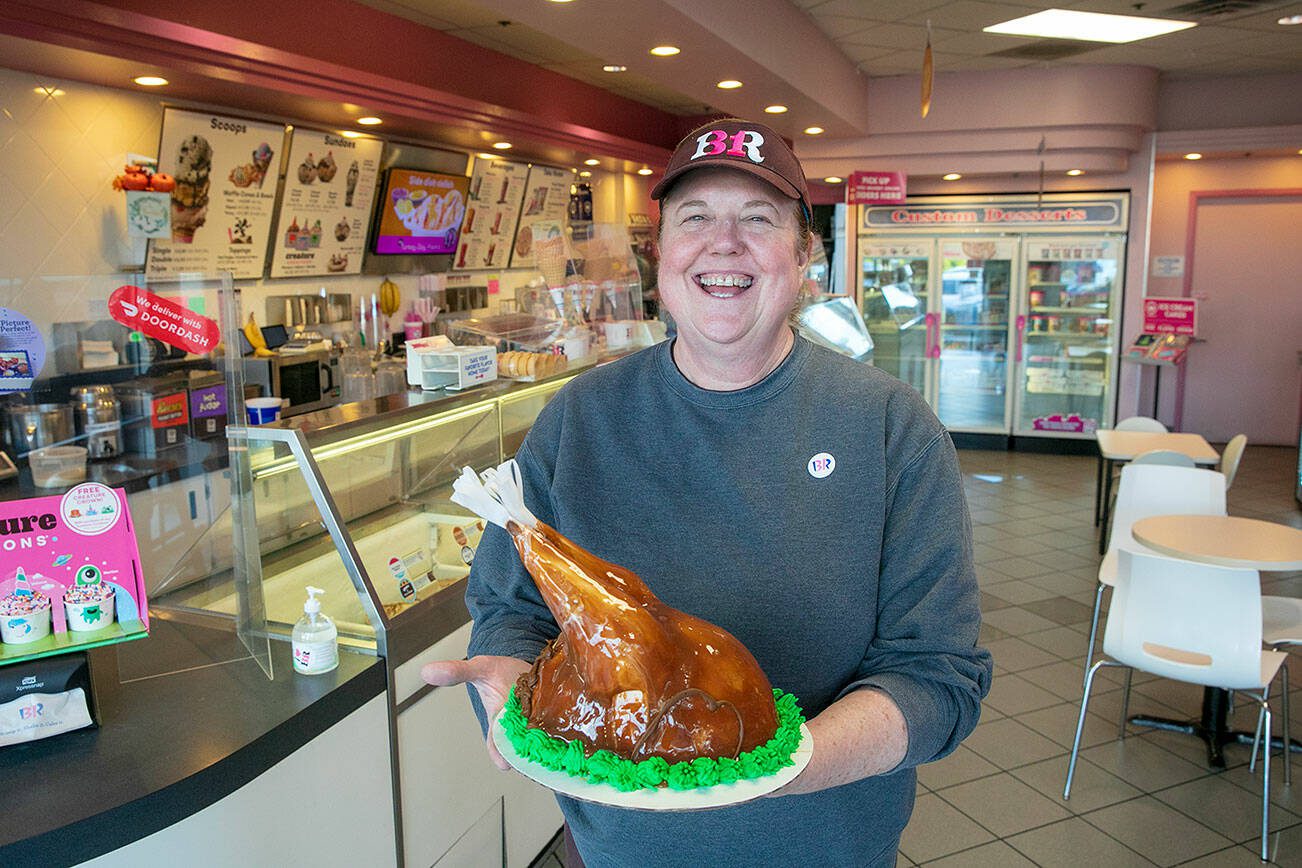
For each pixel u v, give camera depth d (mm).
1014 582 5410
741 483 1215
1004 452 9109
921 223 8836
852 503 1196
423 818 2256
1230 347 9258
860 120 7680
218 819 1625
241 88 3705
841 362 1292
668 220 1223
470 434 2879
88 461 1734
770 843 1231
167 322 1829
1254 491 7445
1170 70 7809
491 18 4883
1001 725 3719
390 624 2121
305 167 4613
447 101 4613
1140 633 3074
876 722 1038
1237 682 2939
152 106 3826
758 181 1154
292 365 4395
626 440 1279
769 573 1193
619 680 903
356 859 2014
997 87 7703
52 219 3555
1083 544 6133
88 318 1722
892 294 9141
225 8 3844
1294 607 3477
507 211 6395
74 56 3125
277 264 4645
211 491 1945
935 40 6488
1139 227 8352
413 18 4891
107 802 1479
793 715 993
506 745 950
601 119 7055
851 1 5391
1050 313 8828
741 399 1229
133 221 3711
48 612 1665
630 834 1258
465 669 1088
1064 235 8531
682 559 1225
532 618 1310
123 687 1875
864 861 1271
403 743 2168
